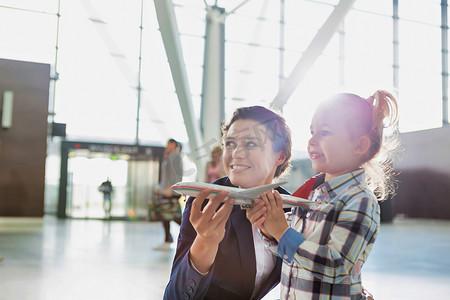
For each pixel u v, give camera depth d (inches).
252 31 575.2
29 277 143.4
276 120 36.0
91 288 127.6
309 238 34.9
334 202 35.6
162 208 187.6
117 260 187.3
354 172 36.8
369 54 538.3
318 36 354.6
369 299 40.8
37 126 230.5
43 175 463.2
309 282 35.2
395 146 39.5
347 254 32.7
